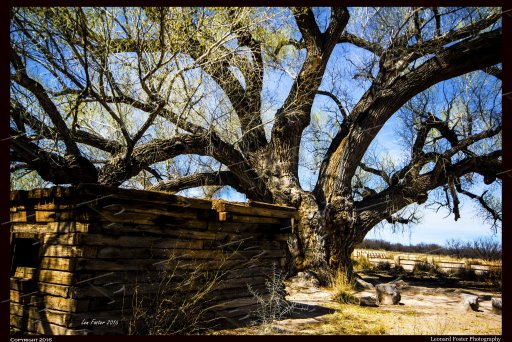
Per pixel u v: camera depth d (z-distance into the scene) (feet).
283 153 37.42
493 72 40.24
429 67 35.81
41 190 14.35
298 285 31.83
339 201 35.06
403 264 54.08
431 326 18.63
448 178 40.93
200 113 26.91
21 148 16.98
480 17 34.22
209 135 30.37
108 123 24.57
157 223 15.29
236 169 35.19
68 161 19.02
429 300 28.45
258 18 22.16
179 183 35.06
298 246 34.37
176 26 20.42
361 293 30.91
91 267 13.16
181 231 16.05
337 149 38.24
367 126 36.47
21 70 16.51
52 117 18.39
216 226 17.33
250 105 32.48
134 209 14.25
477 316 22.18
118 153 27.22
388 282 39.22
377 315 21.36
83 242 13.00
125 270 14.15
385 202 39.32
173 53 20.67
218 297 17.35
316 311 21.83
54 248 13.57
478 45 33.83
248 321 17.90
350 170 36.58
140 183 33.17
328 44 35.83
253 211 18.60
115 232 13.92
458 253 60.90
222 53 22.75
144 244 14.74
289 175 36.99
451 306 25.89
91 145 27.35
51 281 13.38
